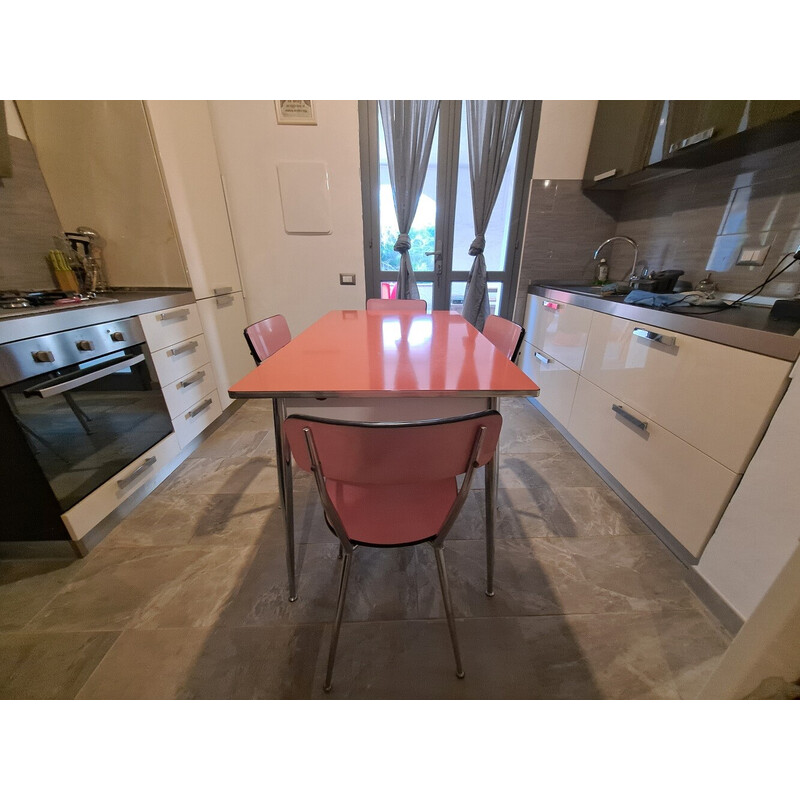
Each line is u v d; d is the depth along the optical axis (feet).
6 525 4.02
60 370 3.99
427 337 4.39
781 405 2.97
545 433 7.45
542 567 4.20
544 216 8.46
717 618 3.60
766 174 4.94
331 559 4.31
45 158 5.64
